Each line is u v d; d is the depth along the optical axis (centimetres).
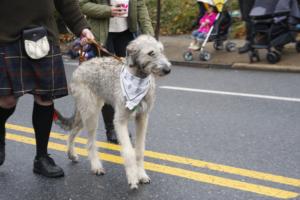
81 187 429
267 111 673
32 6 402
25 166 477
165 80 911
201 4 1088
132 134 581
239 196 406
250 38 1012
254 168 467
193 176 450
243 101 733
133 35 546
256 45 1005
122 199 404
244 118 640
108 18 525
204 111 679
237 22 1320
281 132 578
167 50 1211
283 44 991
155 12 1512
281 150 516
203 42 1074
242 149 520
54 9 427
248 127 599
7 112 437
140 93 407
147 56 390
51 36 417
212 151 516
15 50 402
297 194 409
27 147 533
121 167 477
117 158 502
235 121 627
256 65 1001
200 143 542
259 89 816
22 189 426
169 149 525
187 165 477
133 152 419
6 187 430
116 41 549
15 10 398
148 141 552
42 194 416
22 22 401
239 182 434
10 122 638
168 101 742
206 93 793
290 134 570
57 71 420
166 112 677
